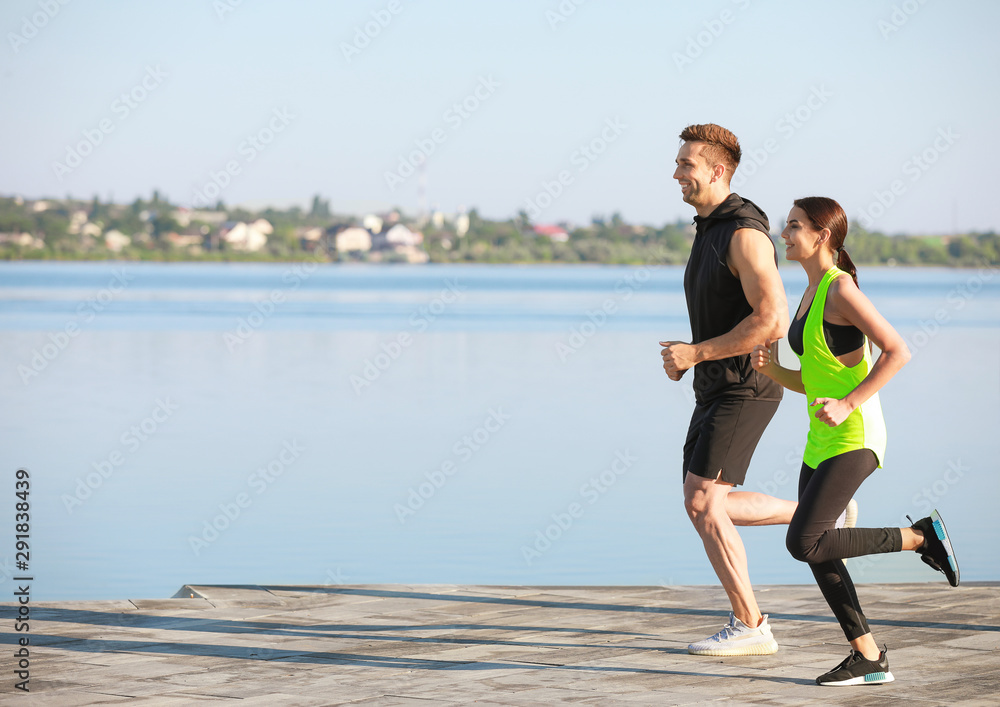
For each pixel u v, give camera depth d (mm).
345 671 9328
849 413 8477
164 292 155125
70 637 10641
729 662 9547
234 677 9148
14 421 33719
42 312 98688
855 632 8727
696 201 10102
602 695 8492
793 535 8773
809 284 9266
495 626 11125
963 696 8344
